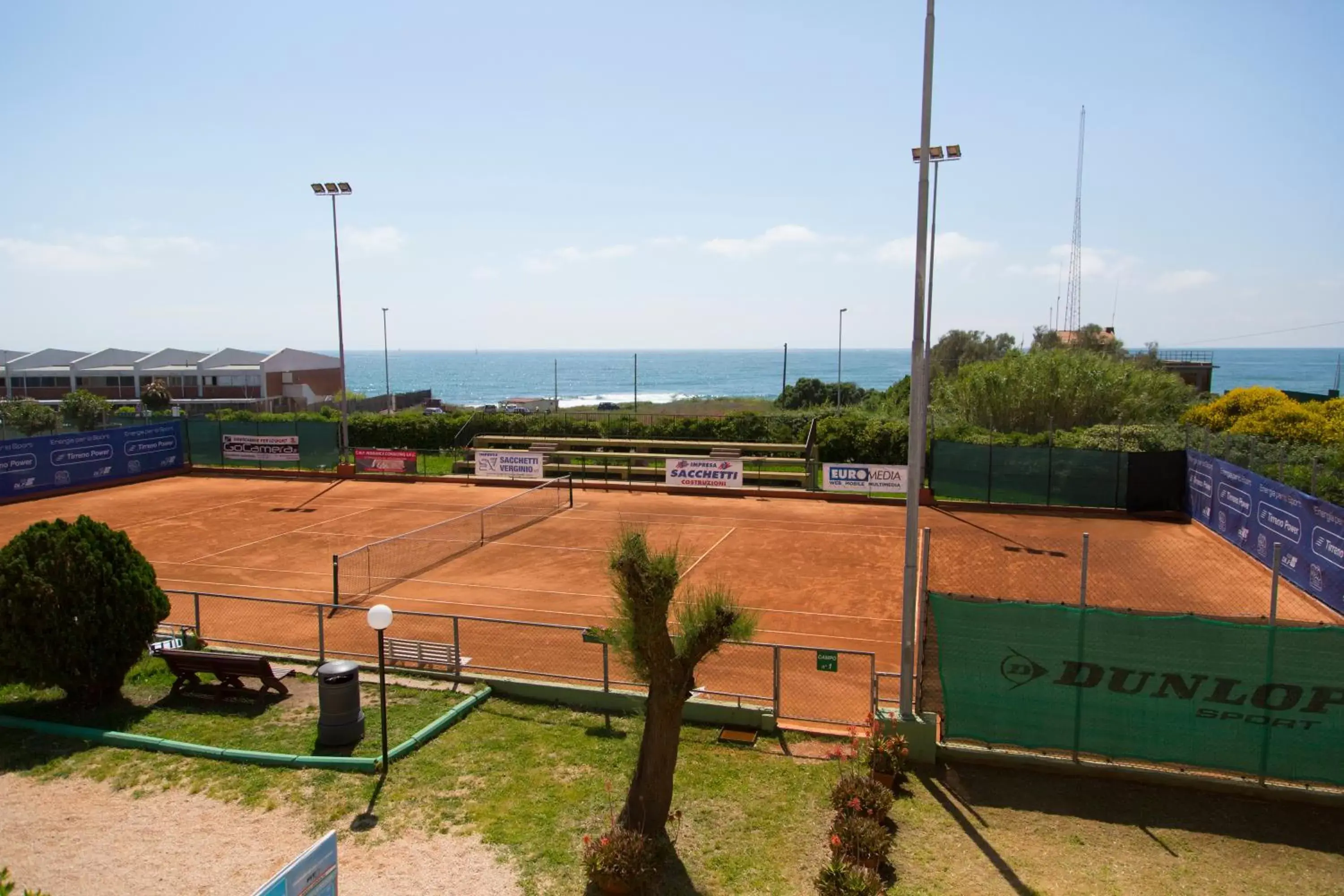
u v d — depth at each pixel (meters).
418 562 23.89
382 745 11.62
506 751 11.83
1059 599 20.16
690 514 31.92
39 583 12.44
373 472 40.31
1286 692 10.30
